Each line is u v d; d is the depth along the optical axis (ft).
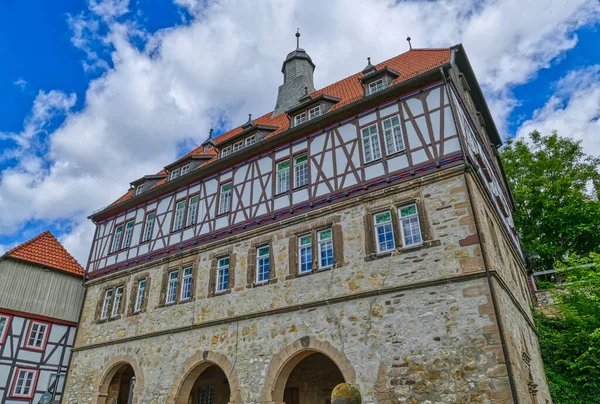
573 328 50.93
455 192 38.50
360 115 47.21
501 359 31.65
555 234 78.74
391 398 34.86
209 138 77.77
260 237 49.47
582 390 47.44
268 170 52.80
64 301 74.08
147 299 56.80
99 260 67.26
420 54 56.18
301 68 85.66
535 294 60.80
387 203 41.73
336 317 40.22
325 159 47.93
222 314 48.24
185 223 58.39
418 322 36.01
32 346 68.08
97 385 55.57
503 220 51.83
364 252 41.11
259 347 43.83
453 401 32.35
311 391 50.11
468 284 35.12
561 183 80.33
